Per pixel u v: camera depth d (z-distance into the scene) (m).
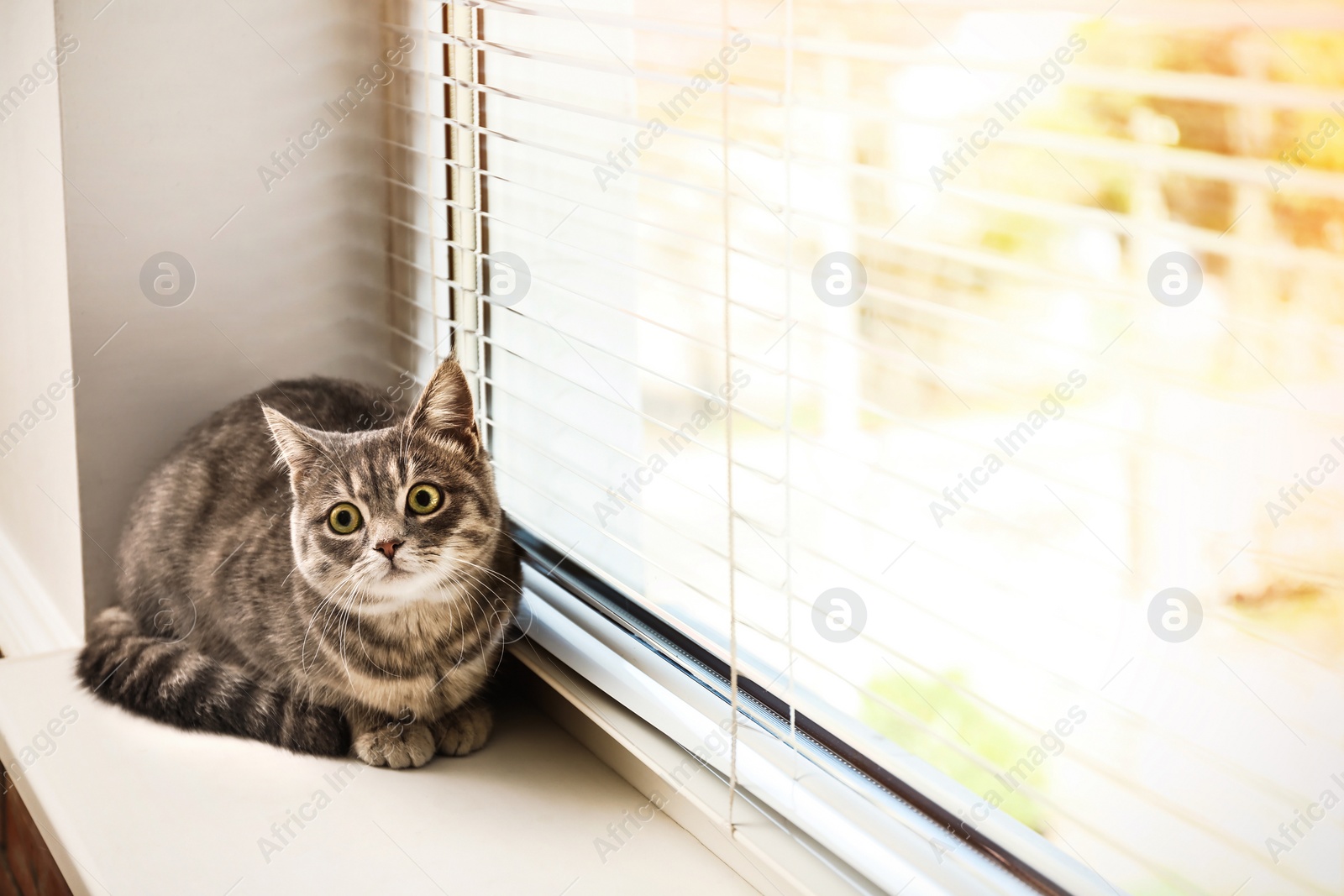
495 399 1.48
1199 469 1.23
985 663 1.45
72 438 1.41
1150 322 1.30
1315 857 1.00
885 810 0.94
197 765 1.16
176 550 1.35
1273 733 1.09
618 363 1.37
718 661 1.14
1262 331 1.17
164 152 1.37
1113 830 1.15
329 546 1.16
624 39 1.29
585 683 1.19
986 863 0.87
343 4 1.44
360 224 1.53
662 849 1.04
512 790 1.13
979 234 1.57
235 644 1.27
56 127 1.31
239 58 1.39
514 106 1.36
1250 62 1.14
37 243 1.44
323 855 1.01
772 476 0.97
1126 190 1.34
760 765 1.01
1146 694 1.22
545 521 1.45
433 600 1.18
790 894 0.94
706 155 1.37
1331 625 1.09
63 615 1.55
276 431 1.18
